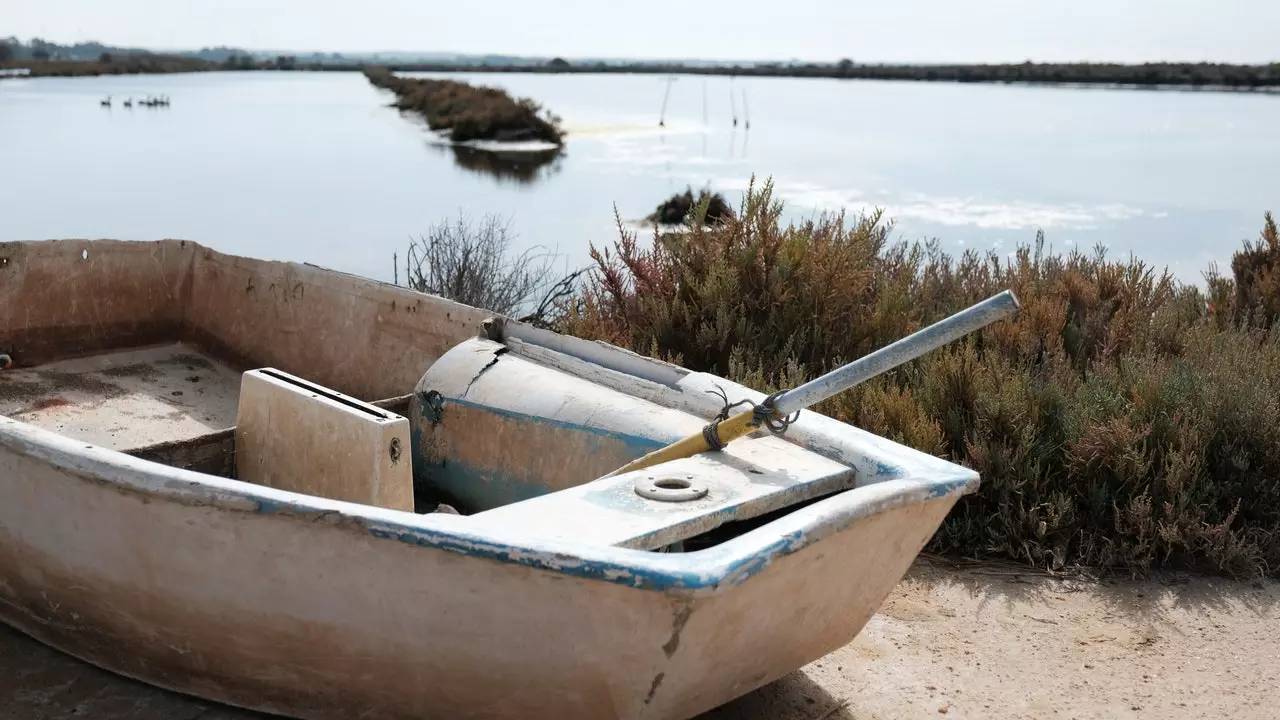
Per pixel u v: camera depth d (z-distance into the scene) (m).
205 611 3.12
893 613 4.49
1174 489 5.05
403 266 13.09
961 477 3.35
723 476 3.35
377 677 3.06
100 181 21.92
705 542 3.46
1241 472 5.27
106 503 3.10
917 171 26.84
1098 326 6.85
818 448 3.63
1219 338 6.61
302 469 4.00
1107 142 37.66
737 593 2.77
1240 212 19.02
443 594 2.81
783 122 53.09
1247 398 5.47
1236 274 8.34
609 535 2.89
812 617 3.21
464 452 4.44
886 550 3.31
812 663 4.05
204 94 71.94
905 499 3.16
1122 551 4.92
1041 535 5.00
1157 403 5.55
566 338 4.58
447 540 2.71
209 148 30.89
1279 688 3.96
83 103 54.62
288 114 50.19
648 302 6.96
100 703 3.46
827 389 3.29
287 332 6.07
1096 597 4.67
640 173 26.14
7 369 6.05
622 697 2.93
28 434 3.25
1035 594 4.69
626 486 3.25
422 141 36.31
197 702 3.48
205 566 3.03
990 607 4.56
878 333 6.64
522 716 3.06
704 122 52.12
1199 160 30.58
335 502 2.83
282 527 2.85
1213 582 4.81
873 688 3.89
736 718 3.64
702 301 6.77
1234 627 4.42
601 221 17.28
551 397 4.23
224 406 5.94
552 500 3.12
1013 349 6.54
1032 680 3.99
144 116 45.12
